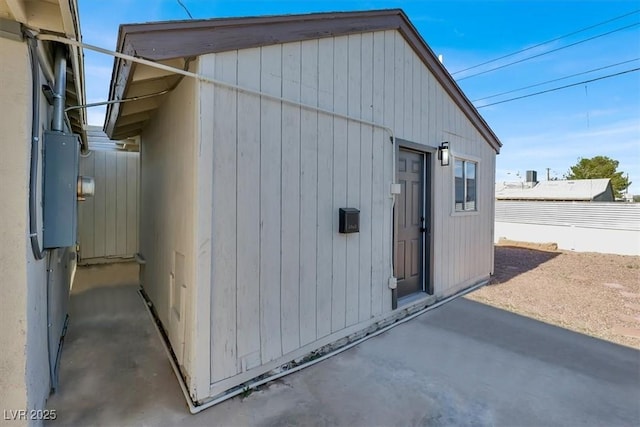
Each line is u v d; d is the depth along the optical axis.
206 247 2.12
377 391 2.30
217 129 2.17
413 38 3.94
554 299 4.78
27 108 1.49
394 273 3.73
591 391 2.37
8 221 1.45
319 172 2.87
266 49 2.46
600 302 4.66
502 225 13.42
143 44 1.87
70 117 3.81
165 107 3.05
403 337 3.28
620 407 2.18
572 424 2.00
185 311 2.34
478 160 5.50
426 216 4.38
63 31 1.58
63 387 2.25
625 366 2.74
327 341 2.96
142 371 2.49
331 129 2.97
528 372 2.62
